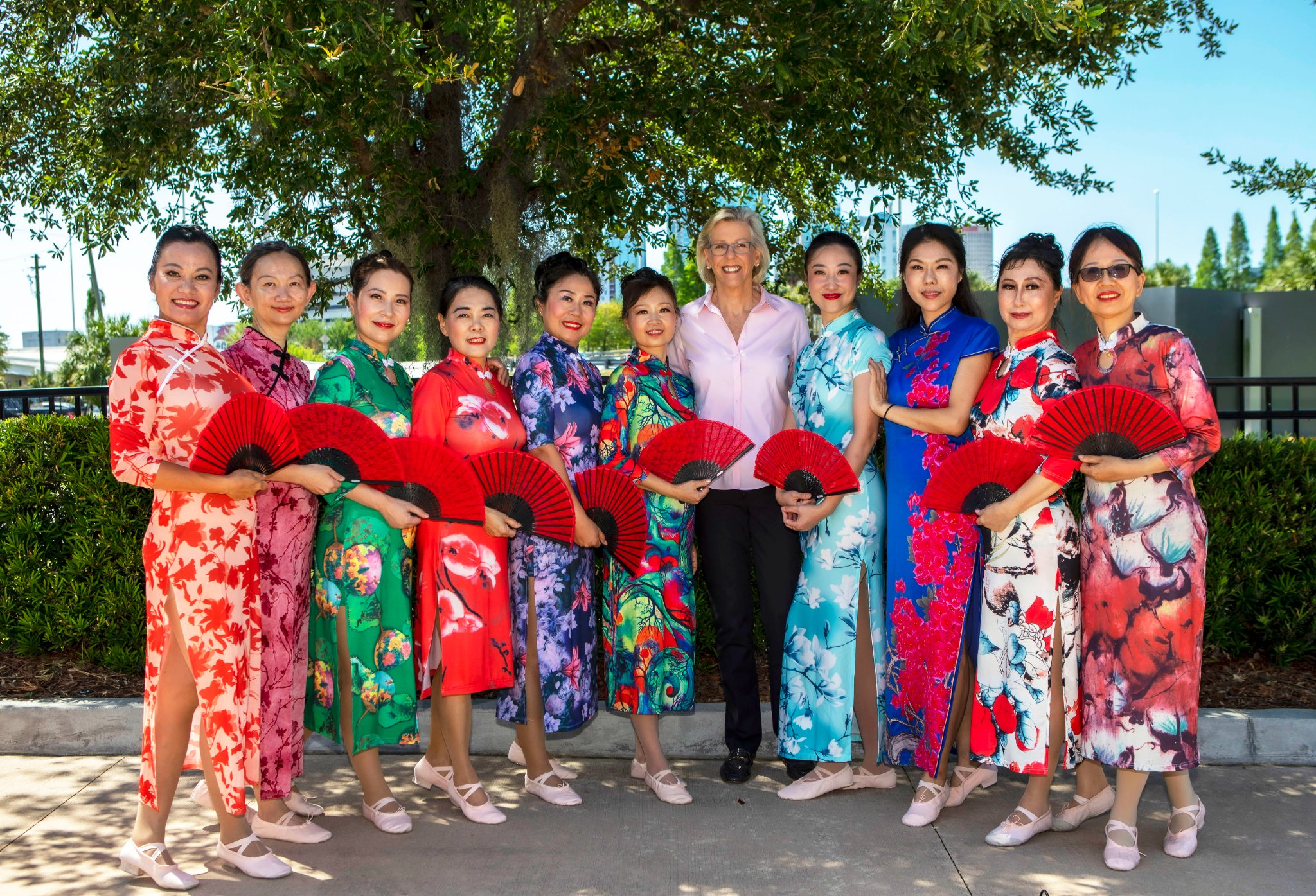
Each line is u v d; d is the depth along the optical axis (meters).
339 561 3.00
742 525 3.50
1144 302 12.98
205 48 3.76
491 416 3.25
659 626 3.38
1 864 2.82
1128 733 2.81
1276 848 2.88
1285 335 12.77
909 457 3.27
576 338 3.47
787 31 4.09
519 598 3.31
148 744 2.75
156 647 2.75
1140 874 2.73
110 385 2.70
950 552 3.16
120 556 4.25
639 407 3.45
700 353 3.57
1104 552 2.89
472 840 2.99
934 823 3.12
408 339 5.34
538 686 3.32
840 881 2.70
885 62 4.12
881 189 4.90
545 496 3.11
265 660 2.95
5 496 4.31
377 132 4.22
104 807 3.24
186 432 2.73
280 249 3.13
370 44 3.38
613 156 4.57
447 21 3.66
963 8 3.20
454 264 4.61
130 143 4.39
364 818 3.18
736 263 3.48
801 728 3.33
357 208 4.79
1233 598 4.17
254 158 4.54
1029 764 2.93
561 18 4.79
